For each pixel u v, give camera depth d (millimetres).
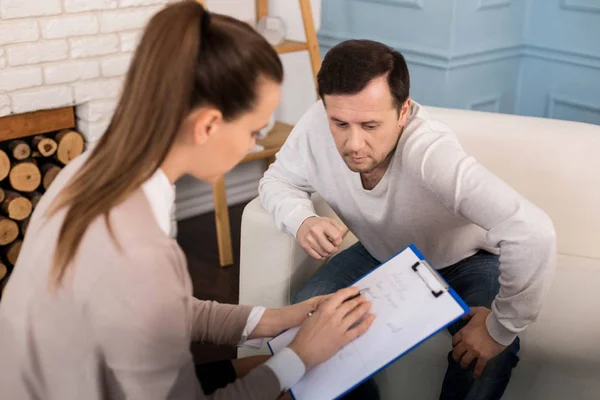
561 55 3018
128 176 1006
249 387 1165
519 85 3240
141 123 984
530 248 1344
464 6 2865
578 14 2908
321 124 1708
